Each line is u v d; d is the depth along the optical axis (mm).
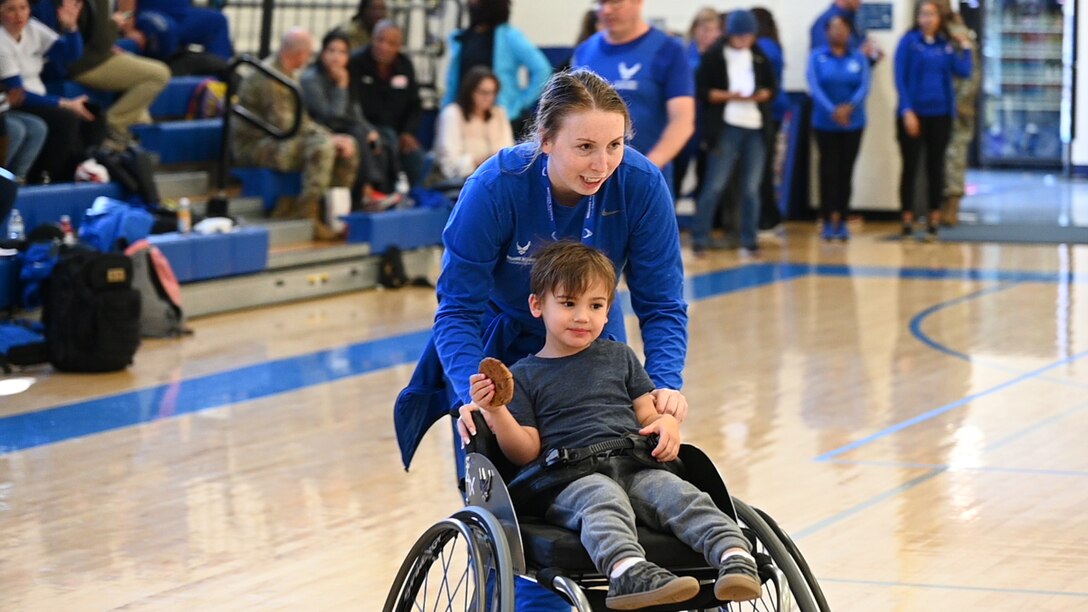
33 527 4773
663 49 5840
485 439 2998
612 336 3295
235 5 12359
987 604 3996
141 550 4531
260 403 6570
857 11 12438
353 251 9758
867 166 13633
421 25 13398
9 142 8258
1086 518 4812
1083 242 11977
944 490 5148
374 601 4062
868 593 4086
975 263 10906
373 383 6992
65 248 7328
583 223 3143
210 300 8766
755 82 11211
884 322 8547
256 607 4020
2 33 8539
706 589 2822
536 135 3018
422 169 10859
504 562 2688
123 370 7234
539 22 13555
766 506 4961
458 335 3125
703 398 6637
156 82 9617
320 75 10211
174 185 9750
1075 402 6527
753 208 11414
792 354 7633
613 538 2699
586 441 2951
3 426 6129
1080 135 17266
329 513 4914
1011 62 18078
